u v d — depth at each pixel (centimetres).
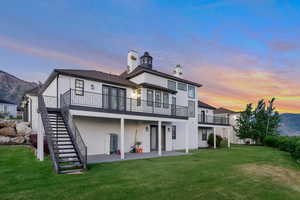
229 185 577
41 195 452
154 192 493
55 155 712
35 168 713
